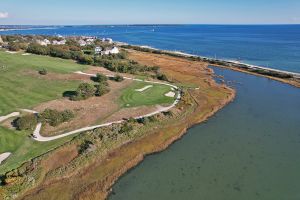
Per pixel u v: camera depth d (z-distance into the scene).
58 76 81.31
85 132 49.06
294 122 59.38
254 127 57.12
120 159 44.16
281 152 47.22
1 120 53.38
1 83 73.88
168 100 67.50
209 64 124.81
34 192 35.56
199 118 60.97
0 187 34.28
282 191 37.25
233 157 45.81
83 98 65.25
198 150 48.16
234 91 81.75
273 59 142.75
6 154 42.47
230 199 35.84
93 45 151.25
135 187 38.06
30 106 60.34
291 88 85.94
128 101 65.75
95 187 37.34
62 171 39.62
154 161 44.72
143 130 52.81
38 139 47.09
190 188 37.97
